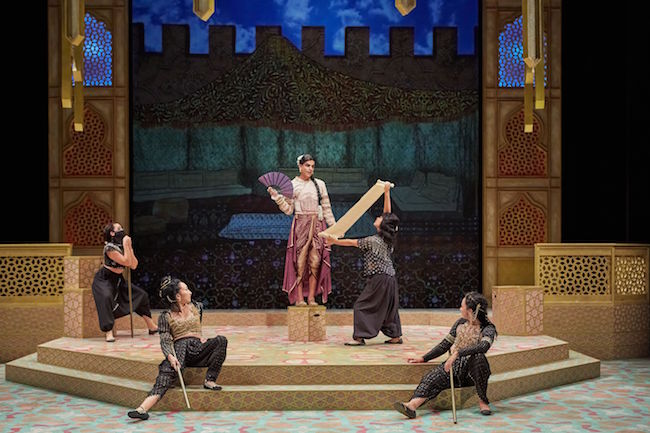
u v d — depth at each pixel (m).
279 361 6.45
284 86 9.91
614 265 8.59
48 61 9.53
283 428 5.49
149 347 7.19
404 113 9.96
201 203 9.86
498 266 9.75
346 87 9.94
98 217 9.61
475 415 5.90
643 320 8.81
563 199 9.90
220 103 9.88
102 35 9.61
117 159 9.58
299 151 9.91
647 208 9.48
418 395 5.87
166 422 5.67
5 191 9.63
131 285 7.93
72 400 6.46
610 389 6.90
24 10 9.60
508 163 9.79
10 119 9.62
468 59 9.95
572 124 9.86
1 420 5.77
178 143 9.84
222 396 6.03
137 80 9.80
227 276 9.88
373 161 9.94
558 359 7.44
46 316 8.55
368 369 6.27
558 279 8.62
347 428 5.50
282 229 9.90
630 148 9.58
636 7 9.48
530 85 7.60
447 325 9.18
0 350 8.50
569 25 9.84
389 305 7.36
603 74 9.75
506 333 7.97
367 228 9.94
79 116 7.29
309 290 8.05
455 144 9.95
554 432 5.40
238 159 9.90
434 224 9.95
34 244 8.56
